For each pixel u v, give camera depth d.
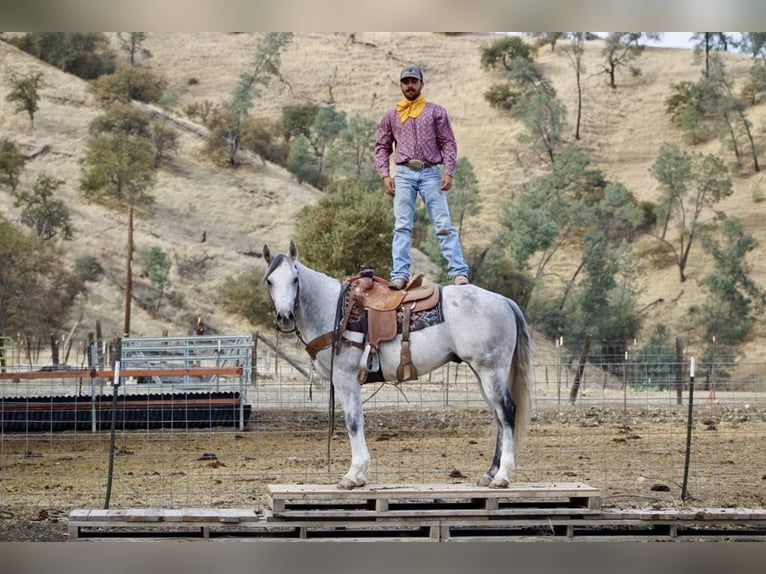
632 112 89.81
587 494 10.20
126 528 10.31
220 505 12.02
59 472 14.81
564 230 73.62
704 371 55.09
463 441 18.25
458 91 95.69
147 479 14.08
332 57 99.69
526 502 10.77
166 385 21.06
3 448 17.59
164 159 77.19
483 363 10.45
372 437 18.83
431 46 103.00
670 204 74.62
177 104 89.06
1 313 59.88
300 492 10.03
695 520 10.28
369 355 10.43
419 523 10.09
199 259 66.38
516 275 67.12
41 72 83.69
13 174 71.19
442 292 10.63
